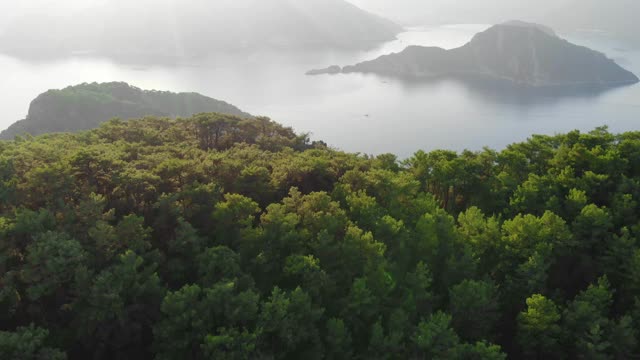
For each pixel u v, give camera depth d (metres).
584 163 83.50
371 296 53.06
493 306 56.91
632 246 64.50
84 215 53.28
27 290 46.22
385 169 84.19
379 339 49.56
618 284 65.62
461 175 82.00
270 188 71.00
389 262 60.53
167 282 54.56
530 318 55.19
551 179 79.88
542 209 75.12
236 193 66.56
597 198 79.12
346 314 52.44
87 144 86.69
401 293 58.66
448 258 64.50
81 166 61.53
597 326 52.66
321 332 51.91
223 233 59.31
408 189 72.81
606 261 65.50
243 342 44.03
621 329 53.97
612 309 64.75
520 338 57.84
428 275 63.25
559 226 65.75
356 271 57.66
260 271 56.66
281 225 57.78
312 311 49.25
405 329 52.41
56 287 47.78
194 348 46.03
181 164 67.06
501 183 82.69
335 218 61.12
